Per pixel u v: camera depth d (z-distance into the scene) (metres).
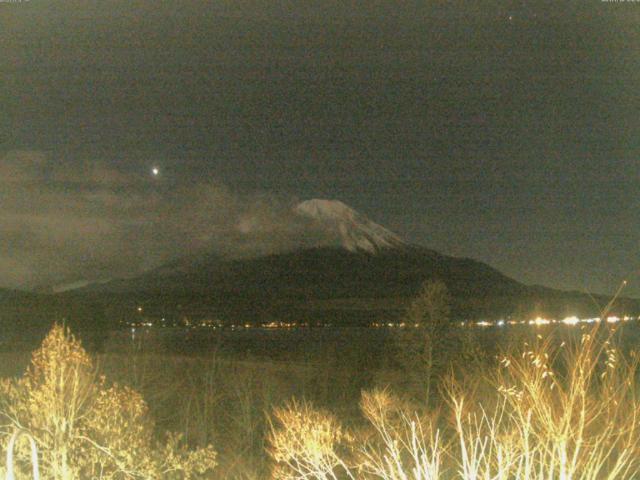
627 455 5.73
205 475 13.81
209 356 33.09
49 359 9.23
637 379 5.84
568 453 5.90
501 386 6.04
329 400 23.97
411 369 20.14
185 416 19.75
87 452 8.98
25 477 7.72
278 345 52.88
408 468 6.84
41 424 8.77
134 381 18.38
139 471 9.09
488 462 5.80
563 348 5.76
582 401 5.50
